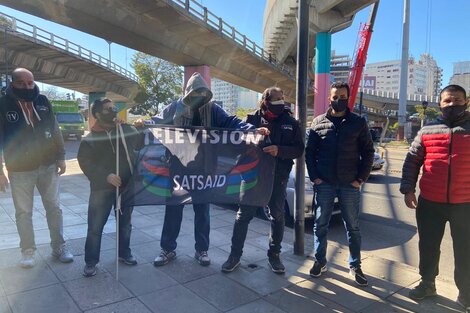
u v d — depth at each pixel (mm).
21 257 4125
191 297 3340
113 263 4043
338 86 3596
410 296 3453
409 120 48344
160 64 48219
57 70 30688
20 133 3744
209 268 3982
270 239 3936
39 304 3137
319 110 29469
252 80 33250
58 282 3551
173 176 3748
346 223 3746
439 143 3250
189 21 20375
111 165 3676
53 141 4020
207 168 3795
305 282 3725
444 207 3268
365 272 4031
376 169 12438
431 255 3414
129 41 21281
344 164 3617
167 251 4062
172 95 49375
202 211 4086
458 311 3240
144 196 3693
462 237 3219
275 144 3789
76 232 5051
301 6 4105
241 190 3801
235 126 3994
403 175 3564
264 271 3949
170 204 3734
